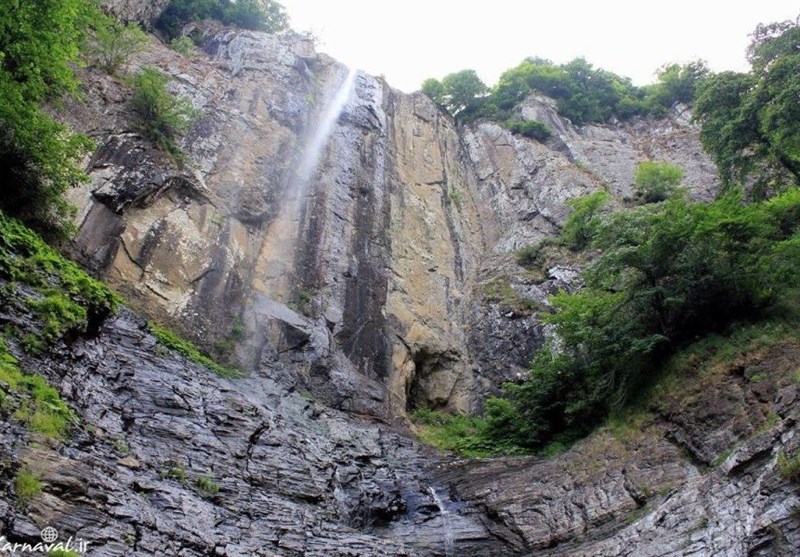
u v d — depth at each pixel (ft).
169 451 41.14
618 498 44.39
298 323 70.08
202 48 118.52
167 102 75.10
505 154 128.88
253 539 37.91
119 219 61.31
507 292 95.30
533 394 61.67
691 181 115.14
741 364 47.29
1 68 48.01
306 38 119.85
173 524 33.76
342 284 80.38
